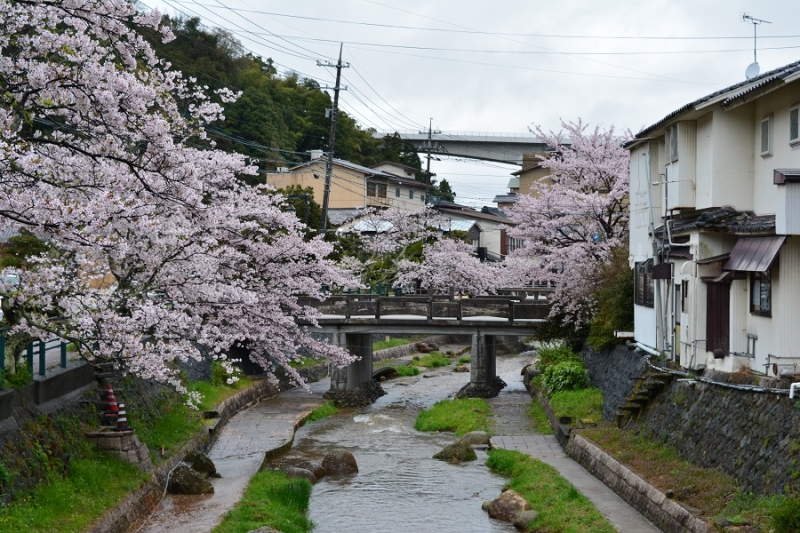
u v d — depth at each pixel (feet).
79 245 41.34
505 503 56.70
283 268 80.38
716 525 39.37
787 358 45.91
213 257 61.52
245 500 55.42
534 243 113.91
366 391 112.78
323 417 99.71
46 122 44.37
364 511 58.54
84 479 48.88
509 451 73.51
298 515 54.03
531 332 112.16
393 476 69.36
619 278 88.17
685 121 61.62
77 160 43.78
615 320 86.58
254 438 80.69
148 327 50.80
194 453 63.26
